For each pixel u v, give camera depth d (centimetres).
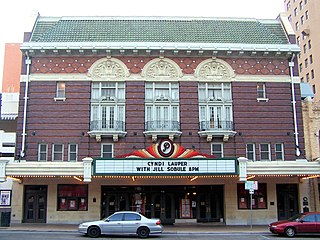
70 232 2483
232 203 3134
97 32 3347
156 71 3209
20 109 3108
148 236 2252
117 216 2212
